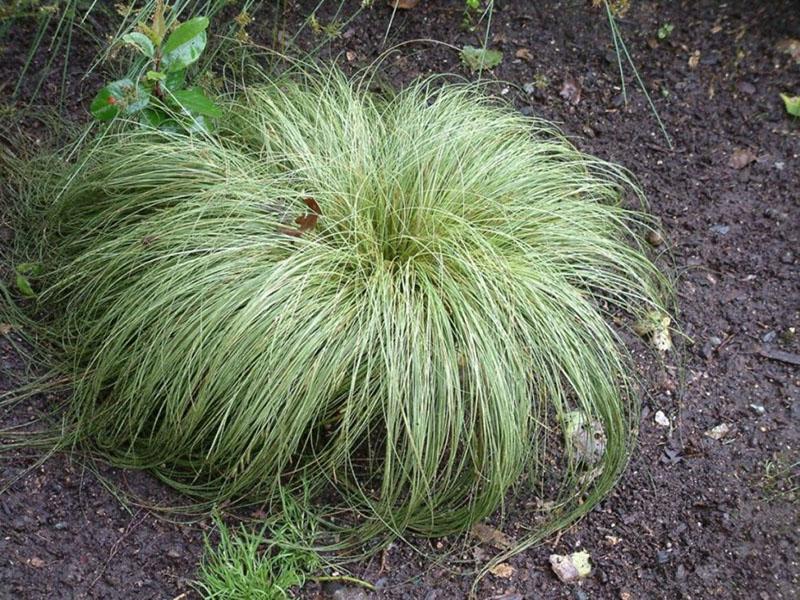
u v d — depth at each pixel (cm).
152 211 124
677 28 161
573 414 123
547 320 114
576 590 114
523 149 131
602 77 157
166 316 113
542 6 161
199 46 124
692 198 146
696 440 125
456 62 156
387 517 115
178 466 118
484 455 110
